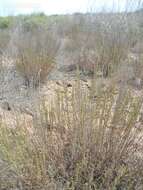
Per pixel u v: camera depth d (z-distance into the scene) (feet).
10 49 17.12
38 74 12.02
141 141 6.65
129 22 9.72
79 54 14.67
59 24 23.57
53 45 16.46
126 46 7.55
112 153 6.12
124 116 6.11
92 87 6.21
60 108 6.54
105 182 5.77
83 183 5.72
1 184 5.73
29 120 7.14
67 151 6.26
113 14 10.96
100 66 6.65
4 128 6.07
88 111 6.07
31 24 24.59
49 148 6.16
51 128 6.31
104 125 6.05
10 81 12.30
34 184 5.60
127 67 6.79
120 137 6.14
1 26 27.94
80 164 5.73
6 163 5.83
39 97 7.14
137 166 6.16
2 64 14.05
